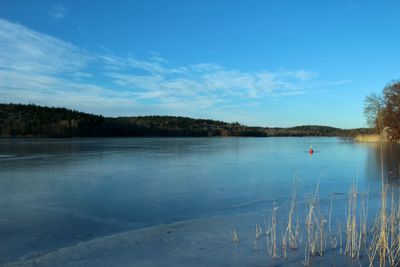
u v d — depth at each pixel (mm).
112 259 6586
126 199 12930
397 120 52844
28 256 7195
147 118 154375
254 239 7680
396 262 6273
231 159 30219
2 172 20641
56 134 107688
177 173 20312
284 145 60500
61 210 11234
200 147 51500
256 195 13641
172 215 10555
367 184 15836
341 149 44031
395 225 7844
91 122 121438
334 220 9117
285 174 19906
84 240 8234
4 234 8711
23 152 37844
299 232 8055
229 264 6262
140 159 29703
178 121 157500
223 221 9352
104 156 32750
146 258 6621
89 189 15000
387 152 36219
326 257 6504
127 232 8453
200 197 13289
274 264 6219
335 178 18031
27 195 13680
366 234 7730
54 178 18219
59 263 6422
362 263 6223
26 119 120625
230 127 167500
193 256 6688
